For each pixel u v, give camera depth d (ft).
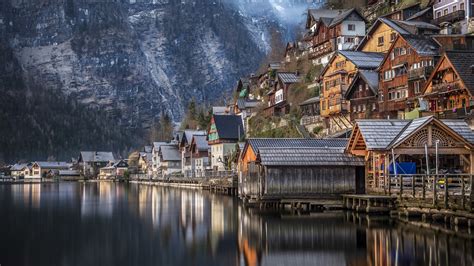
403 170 158.61
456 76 202.18
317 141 202.28
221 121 413.80
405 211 140.26
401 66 246.06
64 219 170.19
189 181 398.01
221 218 165.07
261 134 369.71
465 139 153.48
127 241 125.59
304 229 133.69
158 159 560.61
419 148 153.89
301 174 175.01
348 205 167.63
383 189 157.69
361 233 124.26
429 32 296.10
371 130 161.68
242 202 217.36
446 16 301.84
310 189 174.50
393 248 106.01
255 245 115.44
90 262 103.60
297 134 325.83
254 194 190.29
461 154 155.12
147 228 146.72
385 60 258.98
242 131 410.11
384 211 148.77
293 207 174.09
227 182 293.84
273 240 120.26
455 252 99.60
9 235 136.26
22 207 218.38
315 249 108.78
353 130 168.14
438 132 153.99
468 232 116.98
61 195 313.32
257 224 145.38
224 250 112.37
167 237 130.72
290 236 124.57
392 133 160.86
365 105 273.13
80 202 245.86
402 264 92.53
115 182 617.21
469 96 195.62
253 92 523.29
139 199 262.26
